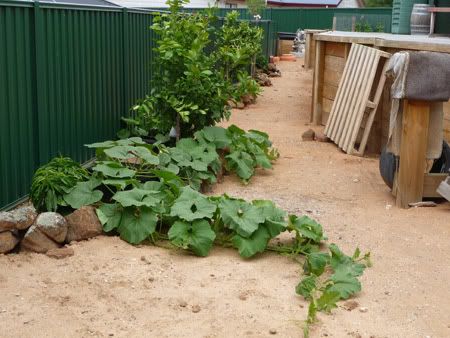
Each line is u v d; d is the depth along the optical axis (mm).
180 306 2572
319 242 3283
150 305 2570
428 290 2820
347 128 5609
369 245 3330
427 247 3314
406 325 2506
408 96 3785
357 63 5785
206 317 2486
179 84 4582
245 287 2771
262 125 6977
